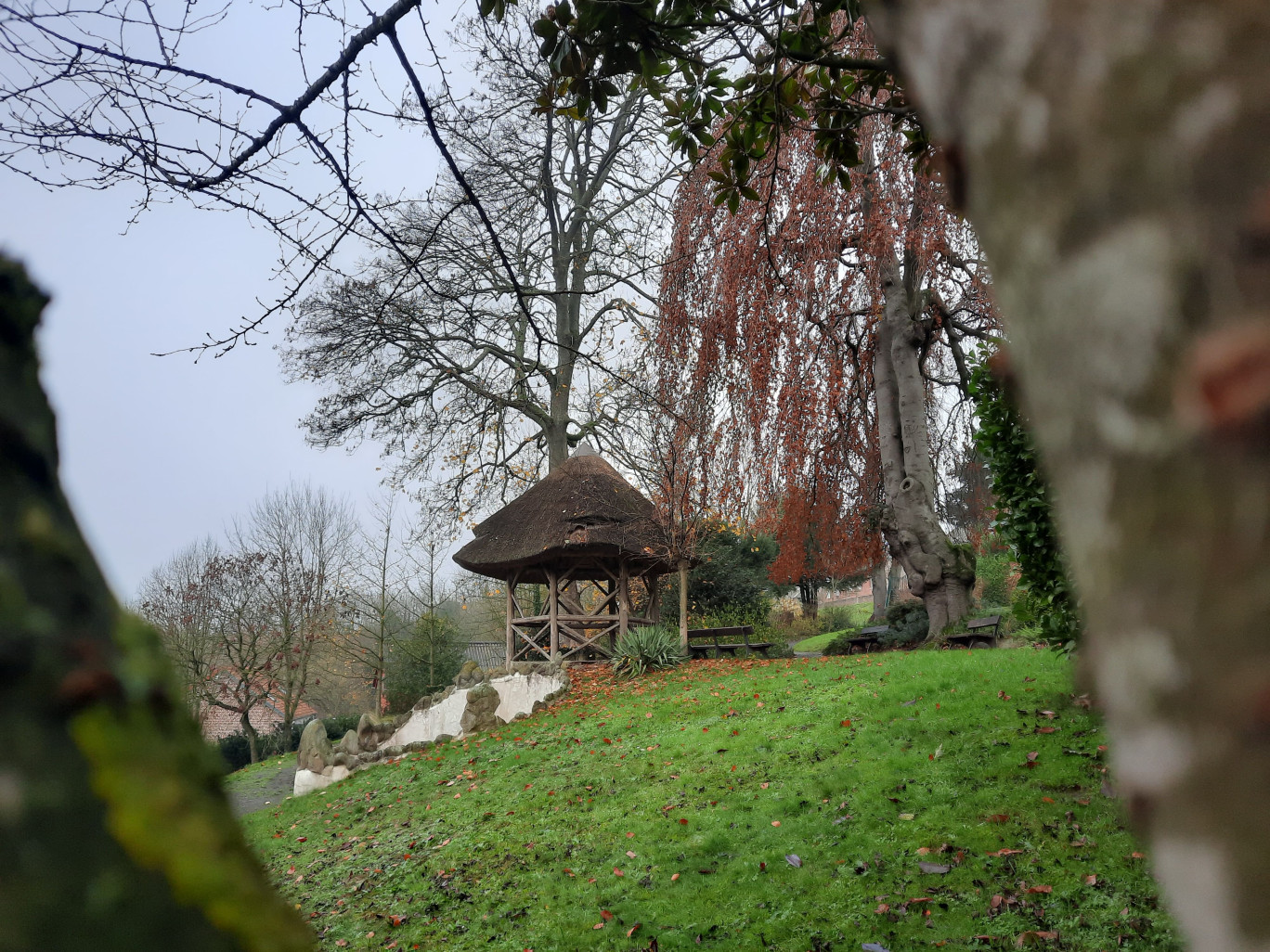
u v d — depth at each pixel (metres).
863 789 5.46
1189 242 0.24
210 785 0.35
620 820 6.11
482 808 7.39
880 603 23.64
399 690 22.45
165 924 0.28
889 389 14.57
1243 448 0.23
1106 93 0.28
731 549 21.17
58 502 0.38
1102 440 0.28
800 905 4.17
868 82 4.57
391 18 2.86
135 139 2.93
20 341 0.40
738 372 11.34
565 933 4.47
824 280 11.11
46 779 0.28
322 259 3.44
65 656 0.31
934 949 3.46
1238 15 0.25
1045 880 3.80
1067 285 0.29
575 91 3.86
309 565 23.77
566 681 12.61
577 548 14.41
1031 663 7.86
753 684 10.06
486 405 18.05
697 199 11.58
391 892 5.73
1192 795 0.24
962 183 0.38
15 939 0.25
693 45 4.18
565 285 17.73
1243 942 0.23
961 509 15.11
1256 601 0.22
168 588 22.61
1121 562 0.27
